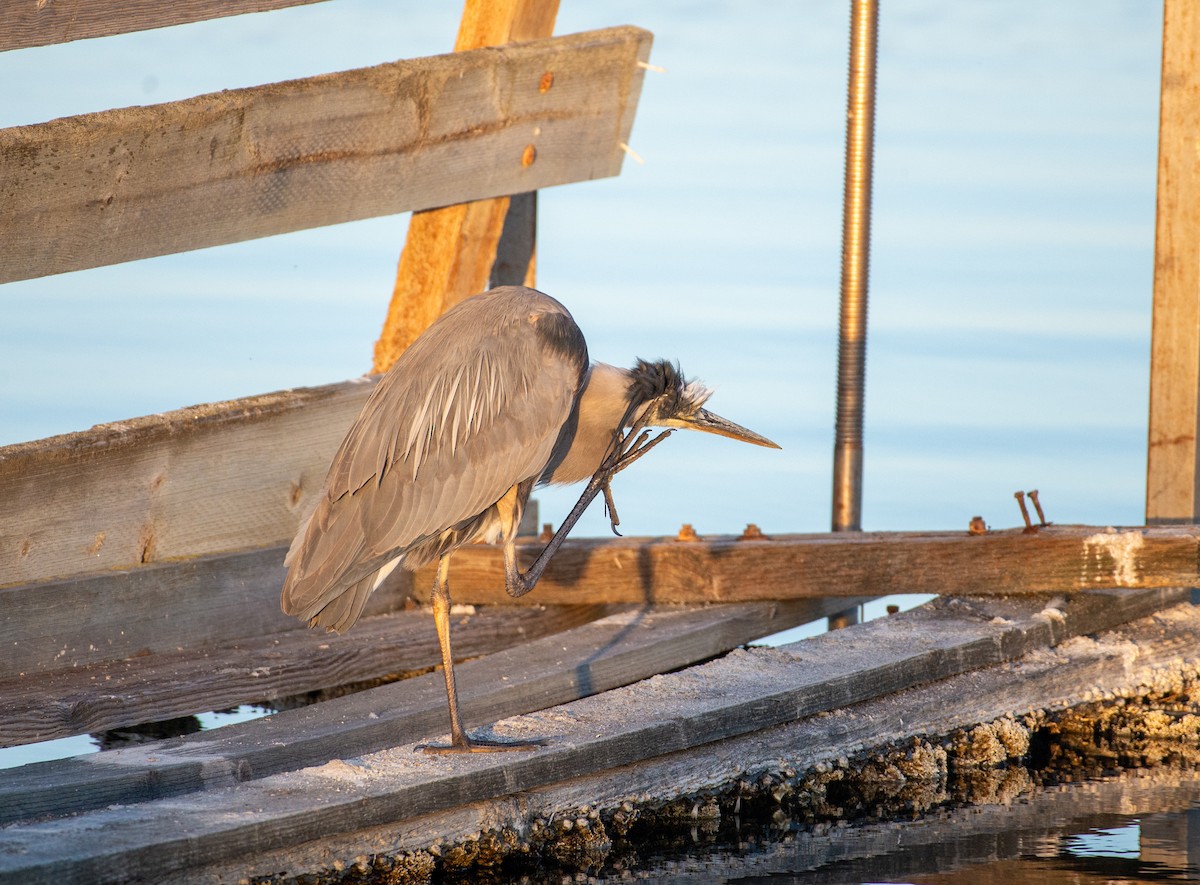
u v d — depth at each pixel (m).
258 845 8.48
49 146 11.45
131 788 9.20
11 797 8.72
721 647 12.84
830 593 13.09
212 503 12.70
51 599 11.57
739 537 13.89
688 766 10.34
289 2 12.95
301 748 10.00
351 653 12.39
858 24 14.95
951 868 9.38
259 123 12.71
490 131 14.32
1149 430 14.20
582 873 9.41
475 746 9.78
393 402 10.36
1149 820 10.29
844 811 10.67
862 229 15.06
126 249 12.12
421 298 14.62
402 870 9.06
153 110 12.07
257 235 12.94
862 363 15.22
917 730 11.35
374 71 13.41
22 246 11.45
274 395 13.25
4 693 10.91
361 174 13.49
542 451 10.58
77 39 11.60
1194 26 13.75
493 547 13.77
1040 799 10.82
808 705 11.01
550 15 14.82
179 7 12.16
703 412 12.09
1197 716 12.20
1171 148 13.89
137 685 11.21
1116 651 12.47
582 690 11.56
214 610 12.62
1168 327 13.99
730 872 9.38
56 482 11.63
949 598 13.16
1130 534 12.41
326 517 10.23
